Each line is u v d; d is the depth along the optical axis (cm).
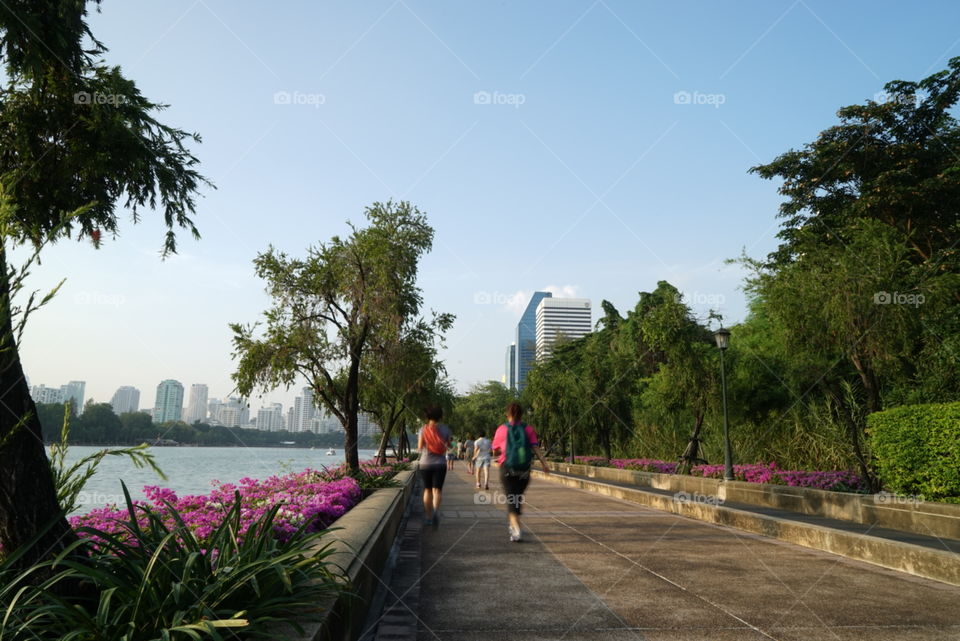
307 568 354
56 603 259
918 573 620
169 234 608
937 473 898
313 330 1748
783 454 1905
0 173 493
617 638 413
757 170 2653
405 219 1852
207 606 278
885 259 1191
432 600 514
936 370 1416
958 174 2138
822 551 769
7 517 302
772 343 1878
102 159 510
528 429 862
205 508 746
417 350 2112
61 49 480
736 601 513
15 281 321
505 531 957
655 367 3509
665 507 1316
